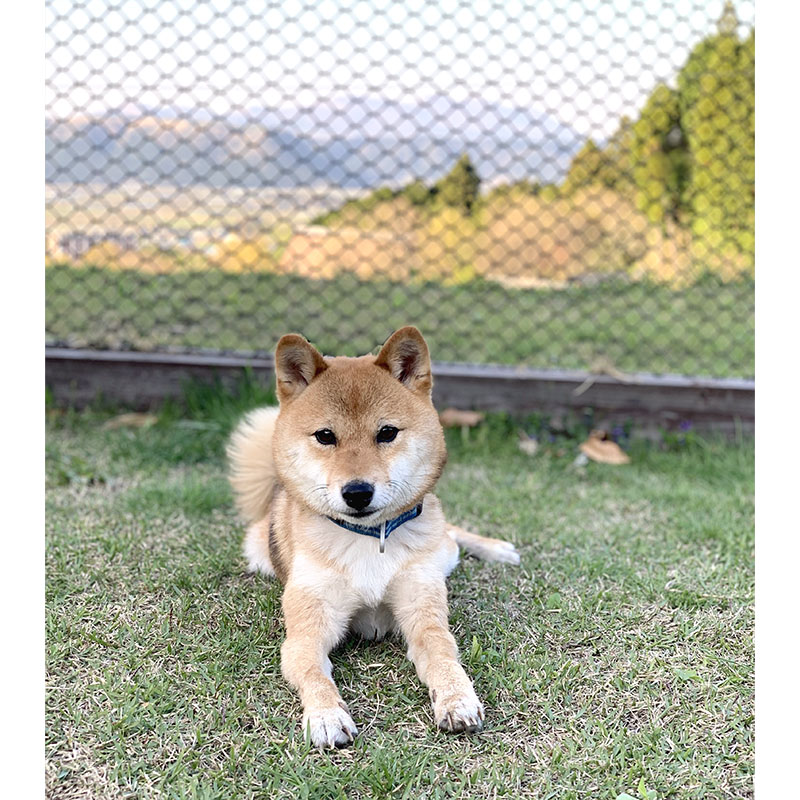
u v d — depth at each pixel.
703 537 1.44
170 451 1.76
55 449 1.74
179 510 1.51
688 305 2.65
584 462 1.78
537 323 2.53
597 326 2.46
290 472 1.12
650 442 1.87
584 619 1.19
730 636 1.16
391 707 1.03
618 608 1.22
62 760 0.95
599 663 1.10
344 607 1.12
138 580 1.28
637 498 1.61
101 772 0.94
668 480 1.70
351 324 2.51
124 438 1.80
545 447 1.84
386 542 1.13
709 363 2.19
